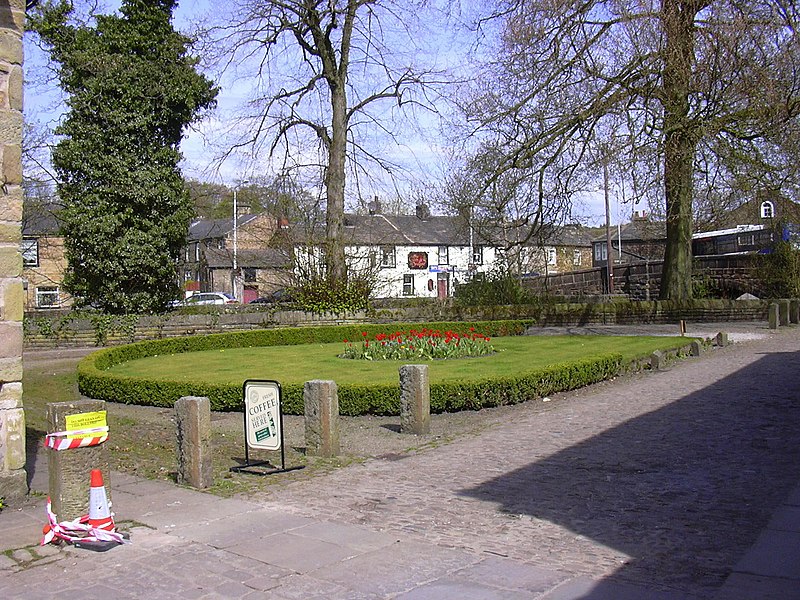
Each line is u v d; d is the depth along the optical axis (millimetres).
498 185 22719
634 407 11148
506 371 13695
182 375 14641
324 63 26141
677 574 4719
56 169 23953
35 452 8852
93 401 5918
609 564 4938
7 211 6652
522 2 20078
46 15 23516
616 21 19516
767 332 22859
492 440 9211
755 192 21406
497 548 5316
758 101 17766
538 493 6793
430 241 58469
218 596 4562
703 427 9430
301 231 29797
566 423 10109
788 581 4453
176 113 24781
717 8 17734
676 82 18984
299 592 4586
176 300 27609
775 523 5605
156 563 5145
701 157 19938
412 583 4676
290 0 24562
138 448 9211
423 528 5828
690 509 6156
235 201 48000
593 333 24188
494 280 29453
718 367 15273
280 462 8227
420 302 29172
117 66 23547
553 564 4961
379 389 10883
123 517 6234
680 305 27219
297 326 25125
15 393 6695
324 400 8523
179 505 6594
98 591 4688
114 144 23844
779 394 11602
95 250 23812
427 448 8891
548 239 25625
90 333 22734
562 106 20922
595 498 6578
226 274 52719
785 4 17172
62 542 5535
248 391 8031
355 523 5992
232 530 5844
